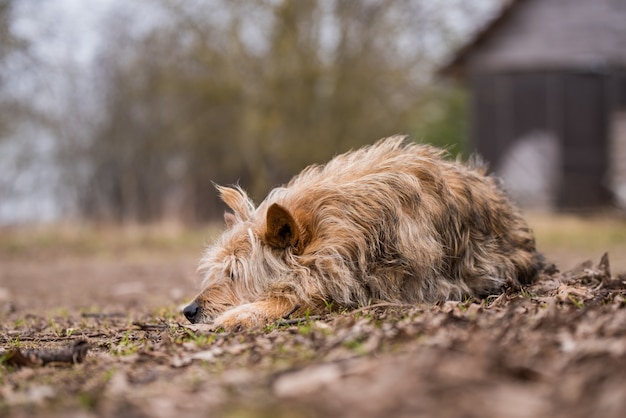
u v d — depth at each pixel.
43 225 26.06
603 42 30.38
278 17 30.05
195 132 31.48
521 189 30.95
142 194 31.00
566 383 3.46
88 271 17.53
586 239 22.39
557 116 30.67
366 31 30.86
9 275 16.72
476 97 31.34
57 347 6.45
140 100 30.95
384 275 6.62
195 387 4.05
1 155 27.27
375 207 6.67
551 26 30.67
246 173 33.25
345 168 7.12
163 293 12.25
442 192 6.93
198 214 32.44
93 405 3.96
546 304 5.86
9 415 3.99
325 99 31.70
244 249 6.85
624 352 3.79
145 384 4.37
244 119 30.72
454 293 6.86
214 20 30.31
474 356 3.75
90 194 29.77
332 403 3.44
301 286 6.51
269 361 4.52
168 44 30.86
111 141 29.83
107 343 6.31
